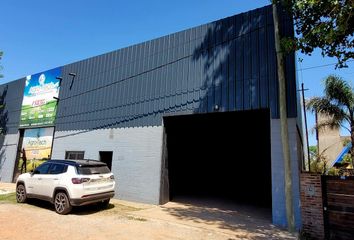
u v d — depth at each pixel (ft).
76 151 56.18
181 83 43.01
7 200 43.09
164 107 44.34
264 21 36.83
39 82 69.62
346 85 48.75
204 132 57.57
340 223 27.50
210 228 29.60
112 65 53.93
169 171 46.32
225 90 38.32
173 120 47.50
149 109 46.26
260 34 36.86
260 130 54.03
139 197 44.52
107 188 36.76
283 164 32.60
